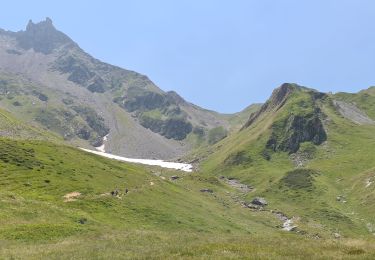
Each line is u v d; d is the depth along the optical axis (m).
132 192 94.62
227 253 33.78
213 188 196.62
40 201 67.56
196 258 31.58
